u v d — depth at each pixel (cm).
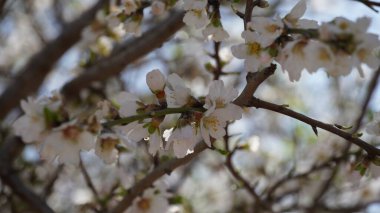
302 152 538
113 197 372
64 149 196
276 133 715
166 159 329
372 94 406
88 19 552
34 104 198
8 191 514
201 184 708
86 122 199
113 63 466
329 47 191
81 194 550
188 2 253
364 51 195
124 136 224
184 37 449
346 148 389
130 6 308
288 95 734
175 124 227
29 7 741
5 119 545
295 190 515
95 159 607
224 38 263
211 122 226
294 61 202
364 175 257
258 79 227
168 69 616
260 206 423
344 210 514
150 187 326
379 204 540
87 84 491
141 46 423
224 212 611
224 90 227
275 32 209
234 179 409
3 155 449
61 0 733
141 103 234
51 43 555
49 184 500
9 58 779
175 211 351
